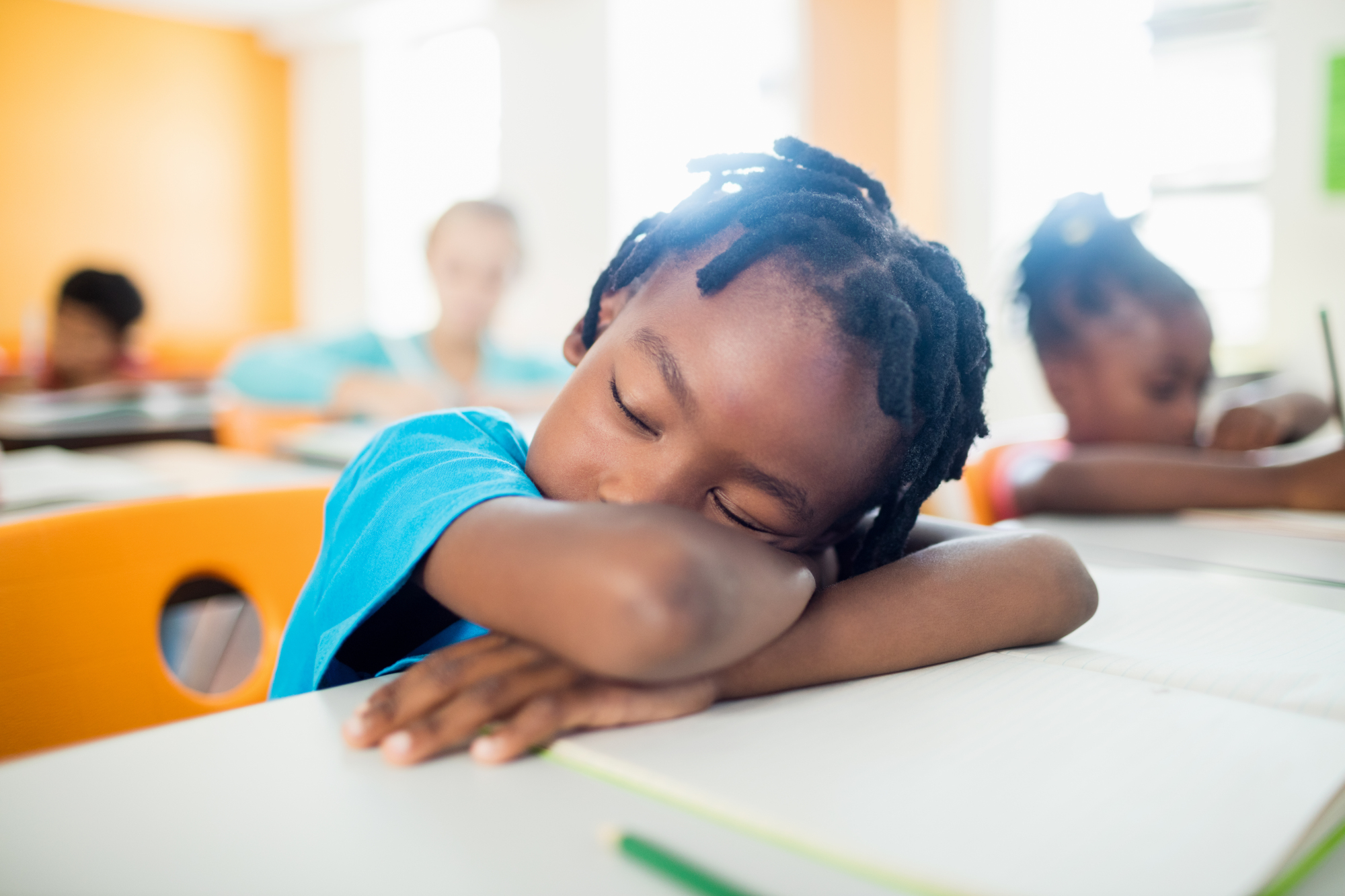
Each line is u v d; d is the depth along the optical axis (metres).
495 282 2.76
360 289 6.57
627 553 0.37
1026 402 3.65
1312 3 3.05
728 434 0.47
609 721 0.40
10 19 5.74
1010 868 0.29
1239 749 0.39
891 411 0.50
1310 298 3.12
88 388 3.14
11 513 1.18
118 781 0.36
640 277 0.58
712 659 0.39
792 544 0.53
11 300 5.82
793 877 0.30
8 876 0.29
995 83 3.84
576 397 0.51
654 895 0.29
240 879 0.29
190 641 2.30
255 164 6.71
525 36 5.41
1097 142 3.72
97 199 6.11
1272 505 1.08
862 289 0.49
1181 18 3.49
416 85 6.33
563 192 5.32
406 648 0.53
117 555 0.68
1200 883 0.29
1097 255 1.25
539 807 0.34
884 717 0.42
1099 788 0.35
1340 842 0.33
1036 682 0.48
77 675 0.65
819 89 3.95
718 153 0.61
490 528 0.42
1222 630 0.60
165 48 6.29
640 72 5.11
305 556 0.78
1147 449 1.23
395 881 0.29
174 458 1.76
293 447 1.87
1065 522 1.06
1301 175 3.11
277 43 6.59
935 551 0.57
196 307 6.53
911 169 3.85
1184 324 1.24
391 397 2.52
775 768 0.36
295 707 0.43
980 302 0.60
